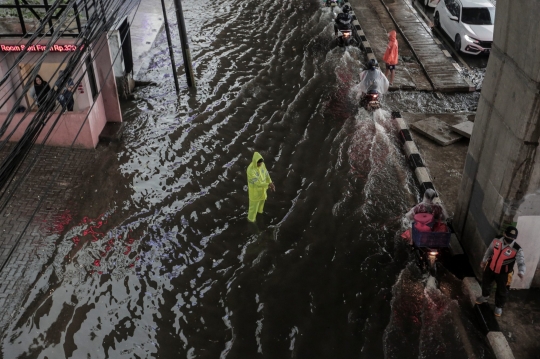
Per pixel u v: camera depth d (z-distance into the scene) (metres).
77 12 11.13
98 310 8.32
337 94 15.00
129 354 7.63
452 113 13.91
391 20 20.09
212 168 11.88
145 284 8.84
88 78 12.02
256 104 14.50
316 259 9.42
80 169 11.57
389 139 12.90
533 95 6.95
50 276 8.87
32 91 12.09
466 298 8.52
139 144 12.63
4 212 10.09
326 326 8.12
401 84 15.24
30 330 7.89
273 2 22.03
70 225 9.98
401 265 9.27
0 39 11.65
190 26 19.38
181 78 15.82
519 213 7.78
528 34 7.05
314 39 18.59
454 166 11.80
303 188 11.23
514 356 7.40
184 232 10.00
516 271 8.34
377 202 10.78
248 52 17.52
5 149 11.71
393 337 7.87
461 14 17.50
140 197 10.86
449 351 7.62
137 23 19.05
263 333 8.01
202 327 8.11
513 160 7.50
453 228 10.02
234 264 9.31
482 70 16.39
